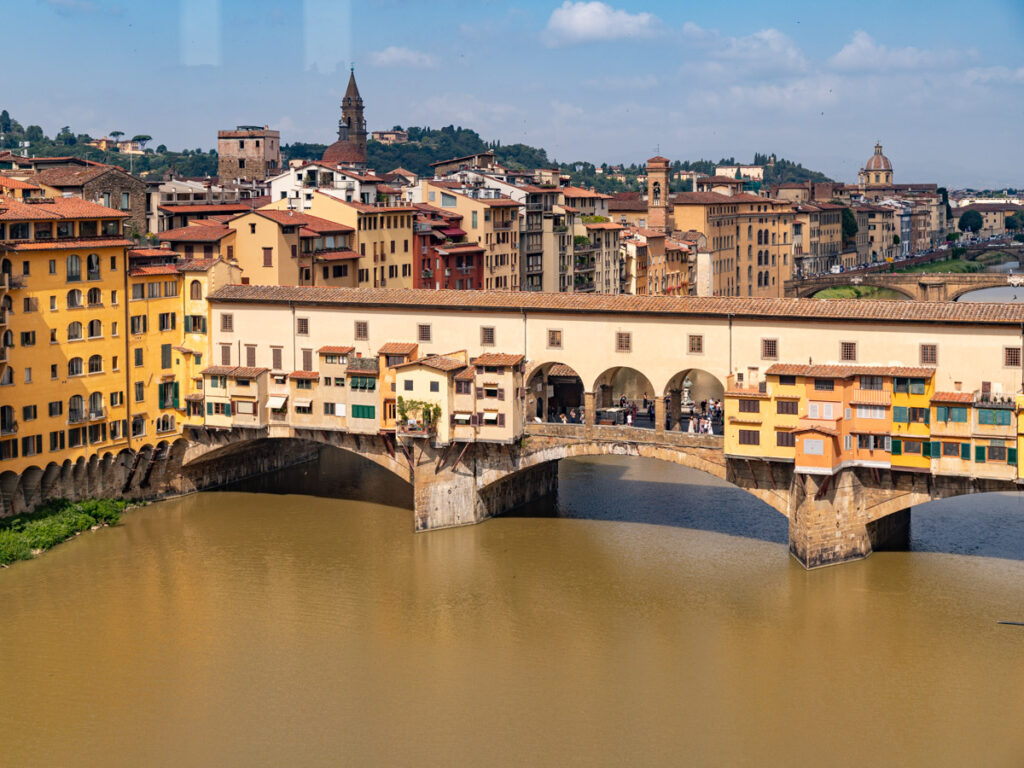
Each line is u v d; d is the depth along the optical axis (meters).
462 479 125.56
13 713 85.06
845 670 91.38
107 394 128.62
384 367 126.06
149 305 132.88
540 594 106.88
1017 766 78.00
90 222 126.75
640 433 119.56
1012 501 135.38
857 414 110.19
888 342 109.56
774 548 118.25
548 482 139.75
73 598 105.31
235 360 134.62
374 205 176.75
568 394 160.75
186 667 92.19
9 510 120.19
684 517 129.38
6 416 118.12
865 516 112.69
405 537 122.88
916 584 107.94
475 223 196.00
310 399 130.50
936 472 107.75
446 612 102.94
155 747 80.69
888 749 80.25
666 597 105.75
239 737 82.06
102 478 130.12
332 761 79.06
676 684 89.50
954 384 107.56
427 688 89.06
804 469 109.19
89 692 88.12
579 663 93.12
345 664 92.94
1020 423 104.06
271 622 100.62
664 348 117.81
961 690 88.06
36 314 120.50
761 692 88.19
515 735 82.31
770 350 113.81
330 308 130.25
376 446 129.00
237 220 152.50
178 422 136.25
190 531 124.56
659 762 78.88
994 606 102.62
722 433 126.12
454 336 125.56
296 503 136.00
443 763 78.81
